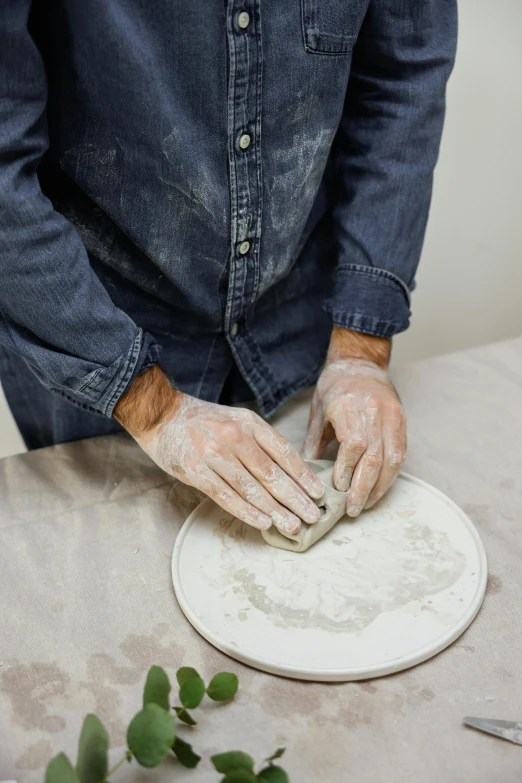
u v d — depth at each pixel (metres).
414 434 1.17
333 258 1.29
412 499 1.03
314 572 0.90
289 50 0.92
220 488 0.93
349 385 1.09
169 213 0.96
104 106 0.86
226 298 1.11
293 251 1.14
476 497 1.04
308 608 0.85
